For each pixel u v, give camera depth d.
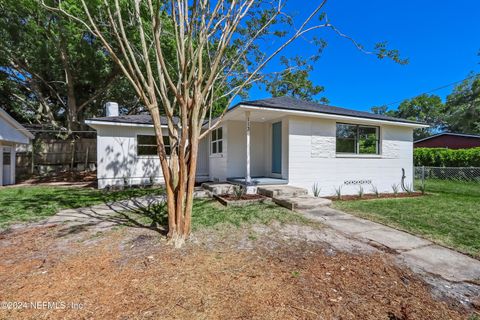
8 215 4.89
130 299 1.99
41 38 11.86
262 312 1.85
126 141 9.91
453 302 2.06
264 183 7.24
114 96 16.56
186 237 3.33
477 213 5.34
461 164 12.78
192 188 3.30
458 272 2.61
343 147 8.25
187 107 3.18
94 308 1.87
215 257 2.85
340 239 3.60
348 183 8.23
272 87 6.71
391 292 2.19
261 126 9.10
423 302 2.05
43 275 2.39
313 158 7.72
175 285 2.22
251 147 8.95
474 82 19.55
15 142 10.52
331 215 5.03
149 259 2.77
